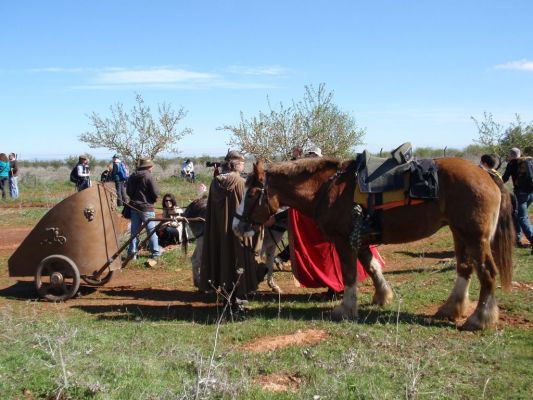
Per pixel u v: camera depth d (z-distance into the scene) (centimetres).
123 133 2772
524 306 761
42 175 4103
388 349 605
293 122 2123
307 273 830
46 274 872
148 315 779
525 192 1134
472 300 800
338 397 475
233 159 784
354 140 2170
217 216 765
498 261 698
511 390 503
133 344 612
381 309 775
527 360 575
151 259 1145
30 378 473
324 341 634
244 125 2119
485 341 628
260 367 546
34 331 623
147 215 1134
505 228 695
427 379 518
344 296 734
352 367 539
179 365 543
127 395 458
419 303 804
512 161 1155
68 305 844
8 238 1509
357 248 705
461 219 670
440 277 948
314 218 744
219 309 812
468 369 548
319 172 734
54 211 866
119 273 1083
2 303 855
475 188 663
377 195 690
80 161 2130
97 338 621
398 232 702
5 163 2333
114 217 917
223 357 560
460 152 3694
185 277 1045
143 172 1134
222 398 463
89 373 493
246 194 739
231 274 762
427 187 670
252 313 771
